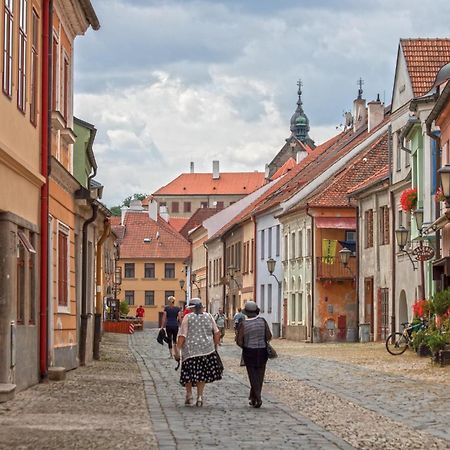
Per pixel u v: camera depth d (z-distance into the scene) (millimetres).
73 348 31891
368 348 50844
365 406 21594
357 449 14688
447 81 42156
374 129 74062
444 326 35500
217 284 107062
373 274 61094
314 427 17547
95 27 32312
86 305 34500
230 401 22812
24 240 22562
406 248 53156
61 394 22453
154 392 24422
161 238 144000
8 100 21109
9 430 15812
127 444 14523
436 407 21203
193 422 18156
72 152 32469
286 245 76375
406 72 53500
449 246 42188
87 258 36375
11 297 21172
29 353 23797
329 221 68250
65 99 30875
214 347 21641
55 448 13945
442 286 42719
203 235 118688
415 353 42406
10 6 21203
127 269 142500
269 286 81688
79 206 32656
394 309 56250
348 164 73562
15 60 21797
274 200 80750
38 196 24922
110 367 34188
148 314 141875
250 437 15977
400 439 15875
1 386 20797
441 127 44000
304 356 43938
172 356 41969
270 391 25703
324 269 67750
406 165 54375
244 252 91500
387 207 58812
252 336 21484
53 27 27500
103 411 19234
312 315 67688
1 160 20266
